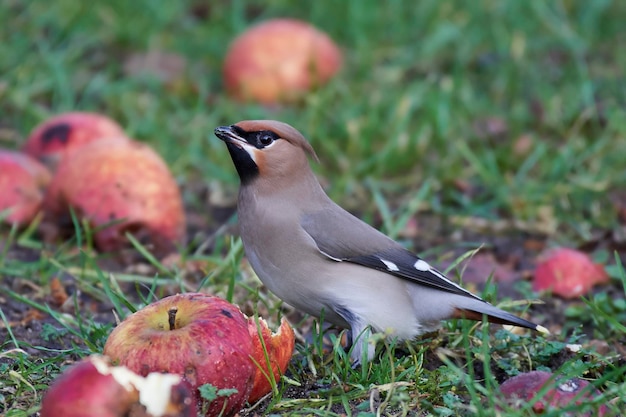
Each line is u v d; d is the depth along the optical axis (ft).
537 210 45.32
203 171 49.06
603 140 49.37
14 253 39.68
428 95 54.13
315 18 64.44
